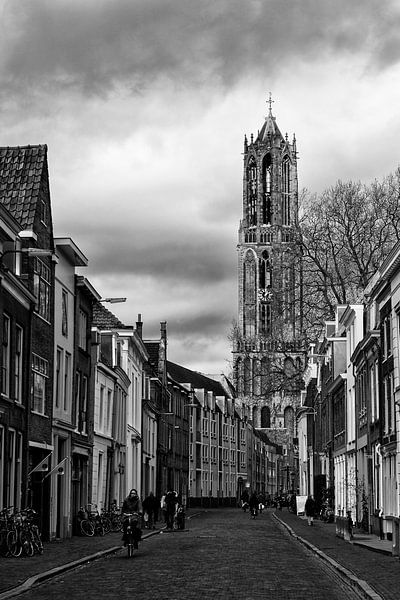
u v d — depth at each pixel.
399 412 39.78
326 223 60.41
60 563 26.84
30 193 38.44
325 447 76.25
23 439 35.69
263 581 22.98
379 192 60.28
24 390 35.88
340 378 61.78
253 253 193.50
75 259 43.84
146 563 28.33
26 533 29.91
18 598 19.19
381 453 44.12
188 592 20.31
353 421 59.19
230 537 44.81
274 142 196.75
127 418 61.28
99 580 23.00
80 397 46.19
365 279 58.59
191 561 29.17
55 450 41.12
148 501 51.94
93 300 48.59
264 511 106.12
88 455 47.69
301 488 106.12
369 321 52.41
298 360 66.75
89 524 43.88
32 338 37.28
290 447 177.88
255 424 184.88
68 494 42.53
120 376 57.47
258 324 190.88
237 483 151.62
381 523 42.88
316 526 58.41
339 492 65.94
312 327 61.81
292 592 20.59
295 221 63.38
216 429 137.88
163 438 88.44
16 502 34.69
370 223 59.72
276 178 196.25
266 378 69.12
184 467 113.75
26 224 37.41
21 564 26.52
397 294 40.12
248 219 195.62
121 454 58.88
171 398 102.69
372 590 20.27
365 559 30.20
